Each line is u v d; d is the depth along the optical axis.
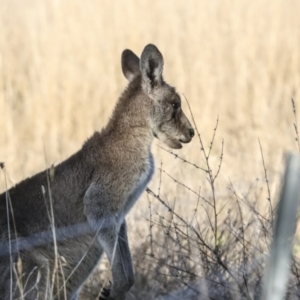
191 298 12.96
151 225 13.35
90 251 12.58
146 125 12.99
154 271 13.43
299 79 28.02
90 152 12.69
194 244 13.22
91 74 28.78
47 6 33.41
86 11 31.92
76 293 12.72
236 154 22.00
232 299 11.81
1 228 11.97
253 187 16.30
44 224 12.27
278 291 6.41
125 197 12.67
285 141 23.47
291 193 6.22
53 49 30.11
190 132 13.48
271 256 6.41
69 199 12.51
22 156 23.86
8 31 31.77
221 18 31.44
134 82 13.30
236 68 28.89
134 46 30.19
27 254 11.88
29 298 11.59
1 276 11.65
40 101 27.39
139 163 12.80
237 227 14.34
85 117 27.12
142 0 32.47
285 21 31.55
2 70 28.77
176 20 31.06
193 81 28.06
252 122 26.25
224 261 12.62
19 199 12.38
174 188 16.70
